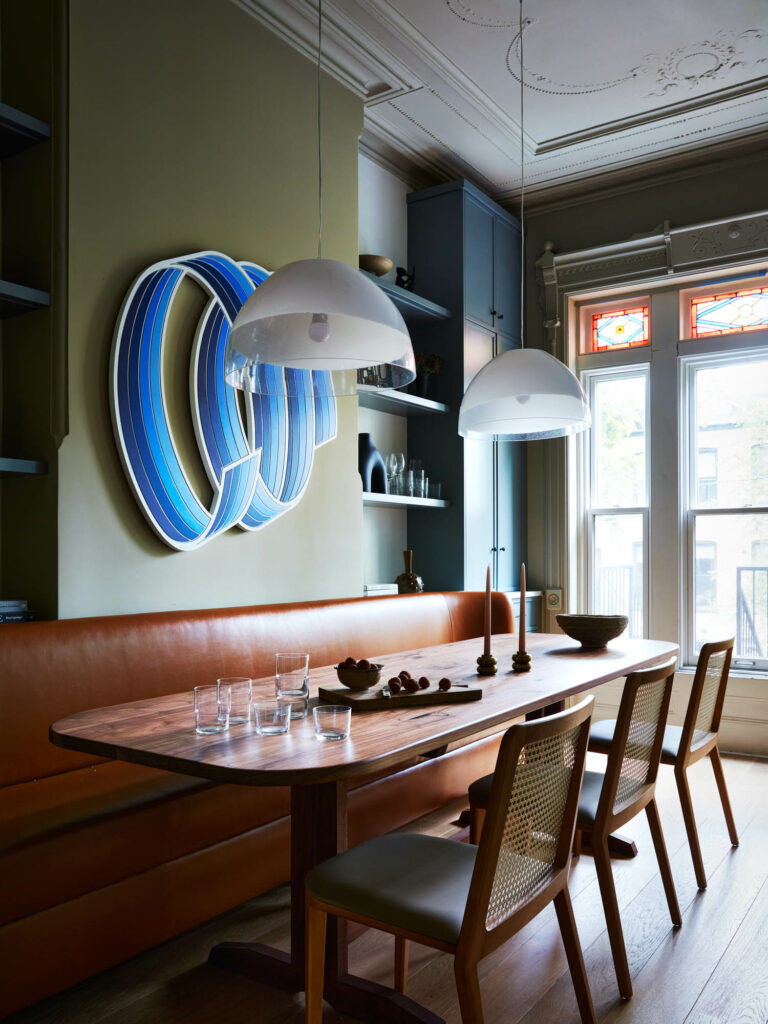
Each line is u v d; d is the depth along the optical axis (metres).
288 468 3.53
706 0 3.54
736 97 4.33
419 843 1.89
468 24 3.70
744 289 5.01
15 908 1.84
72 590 2.67
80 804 2.09
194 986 2.10
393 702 2.07
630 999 2.05
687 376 5.19
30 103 2.77
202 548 3.16
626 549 5.34
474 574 4.90
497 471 5.20
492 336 5.19
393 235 4.97
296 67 3.73
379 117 4.50
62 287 2.68
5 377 2.80
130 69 2.94
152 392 2.93
